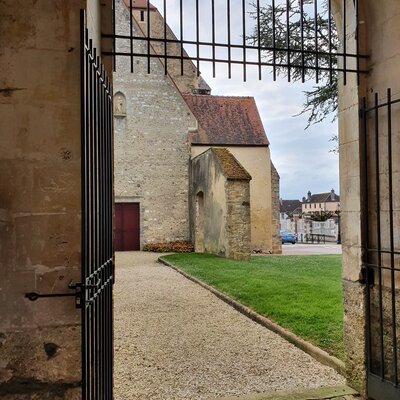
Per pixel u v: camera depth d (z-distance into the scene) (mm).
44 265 2471
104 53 3195
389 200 3230
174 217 20203
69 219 2490
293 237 33000
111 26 3262
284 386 3973
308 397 3559
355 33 3607
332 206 67250
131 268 13516
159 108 20312
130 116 19984
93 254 2338
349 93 3705
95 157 2430
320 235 35906
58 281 2477
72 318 2482
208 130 21438
